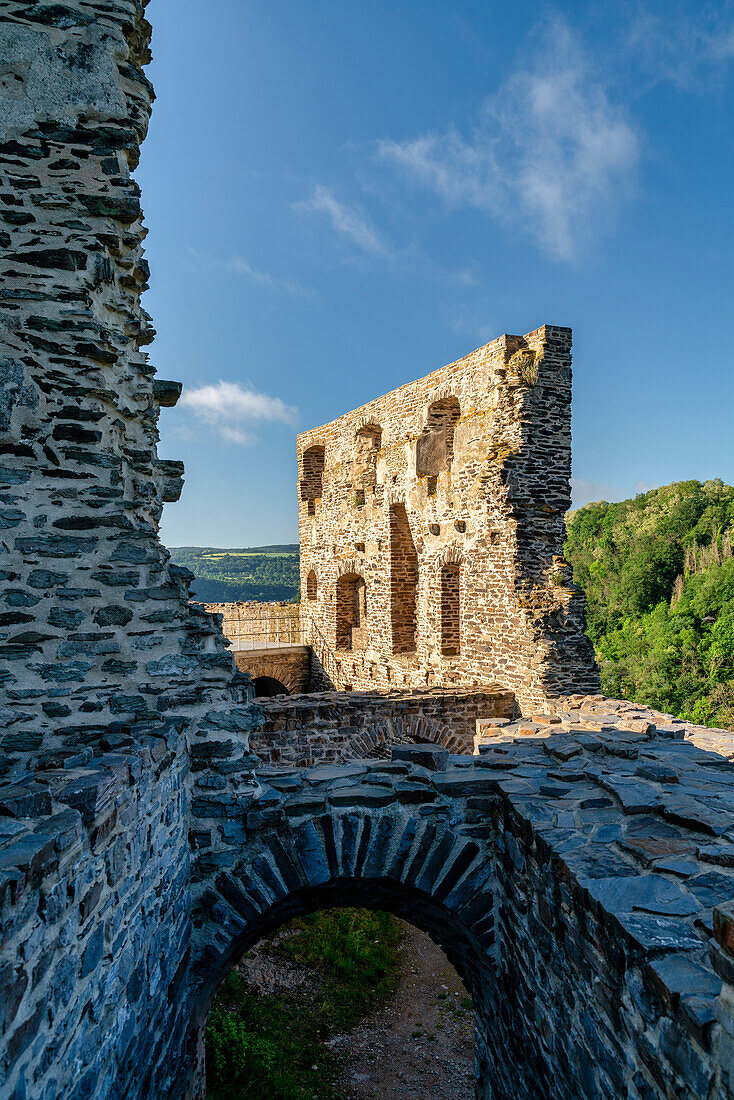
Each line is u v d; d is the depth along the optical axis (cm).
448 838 492
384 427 1588
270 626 2386
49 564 434
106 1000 289
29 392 431
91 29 452
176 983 430
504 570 1130
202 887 479
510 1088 460
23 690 430
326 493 1933
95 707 444
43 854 222
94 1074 273
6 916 195
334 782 518
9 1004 194
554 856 353
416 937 1060
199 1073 536
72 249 443
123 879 316
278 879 484
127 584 451
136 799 342
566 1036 343
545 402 1135
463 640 1266
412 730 1052
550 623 1052
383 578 1591
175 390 541
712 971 239
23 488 430
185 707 468
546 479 1138
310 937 1020
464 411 1274
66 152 445
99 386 443
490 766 530
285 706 991
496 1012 499
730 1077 197
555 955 359
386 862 489
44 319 434
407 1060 758
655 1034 243
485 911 487
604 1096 292
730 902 216
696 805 399
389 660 1563
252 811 482
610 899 294
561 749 540
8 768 424
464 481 1256
